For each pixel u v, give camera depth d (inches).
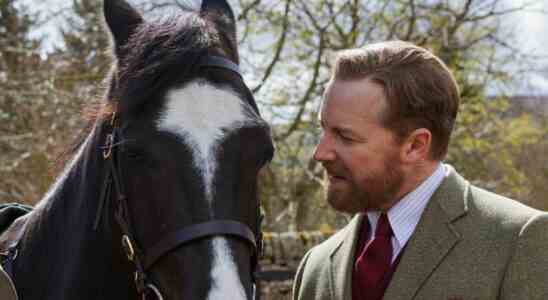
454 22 326.3
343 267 83.3
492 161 383.6
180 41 76.7
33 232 92.8
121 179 76.8
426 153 78.8
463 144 352.2
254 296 76.7
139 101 73.9
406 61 78.0
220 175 71.7
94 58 315.6
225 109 74.5
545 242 71.6
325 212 329.4
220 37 84.1
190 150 71.8
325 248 90.0
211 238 69.9
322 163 81.2
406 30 335.6
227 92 75.9
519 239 72.3
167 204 71.2
